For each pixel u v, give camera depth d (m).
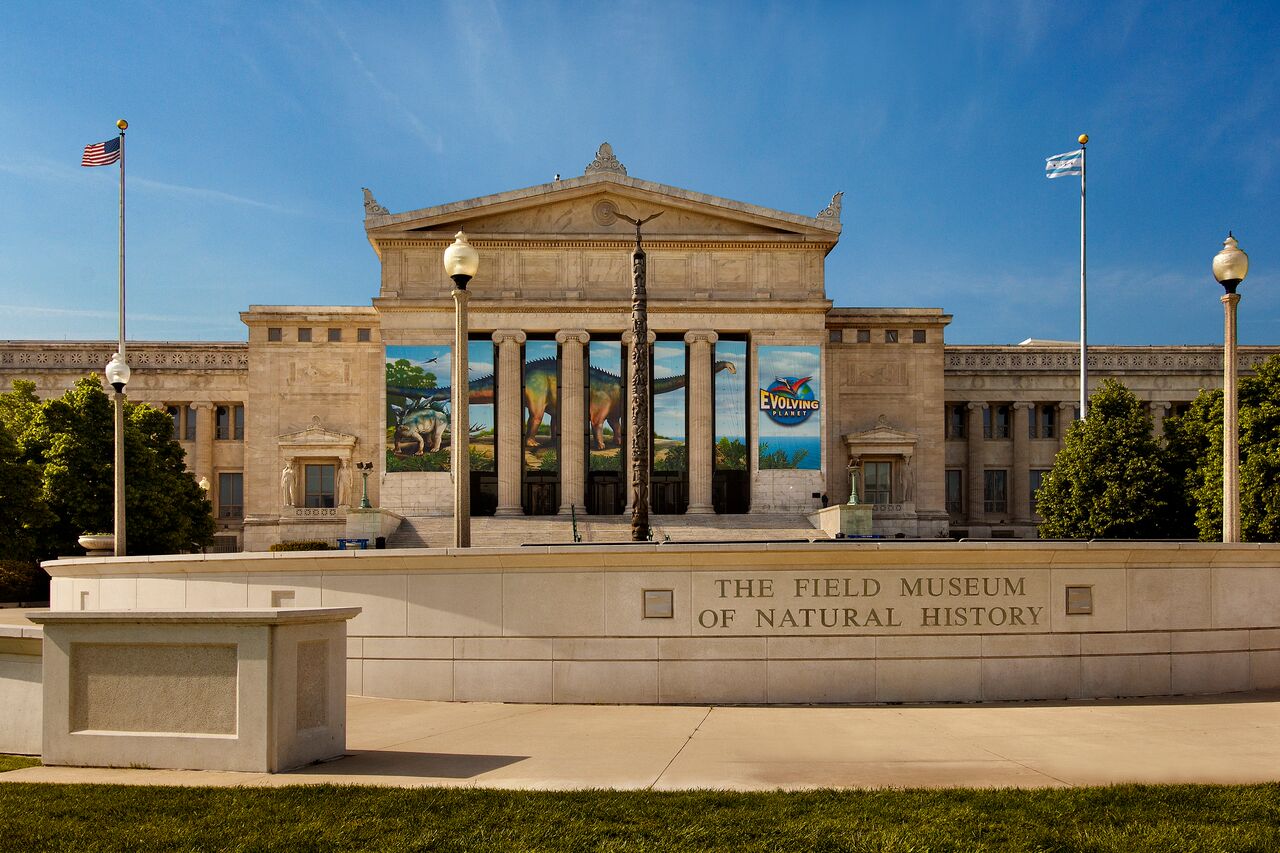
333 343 77.88
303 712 13.46
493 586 18.98
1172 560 19.66
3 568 55.06
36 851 9.55
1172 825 10.12
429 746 14.58
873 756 13.67
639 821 10.29
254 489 76.62
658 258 73.56
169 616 13.11
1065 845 9.56
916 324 79.12
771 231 74.50
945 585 19.00
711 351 74.12
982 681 18.91
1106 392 60.06
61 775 12.82
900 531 76.75
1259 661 20.00
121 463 40.56
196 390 85.12
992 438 87.81
